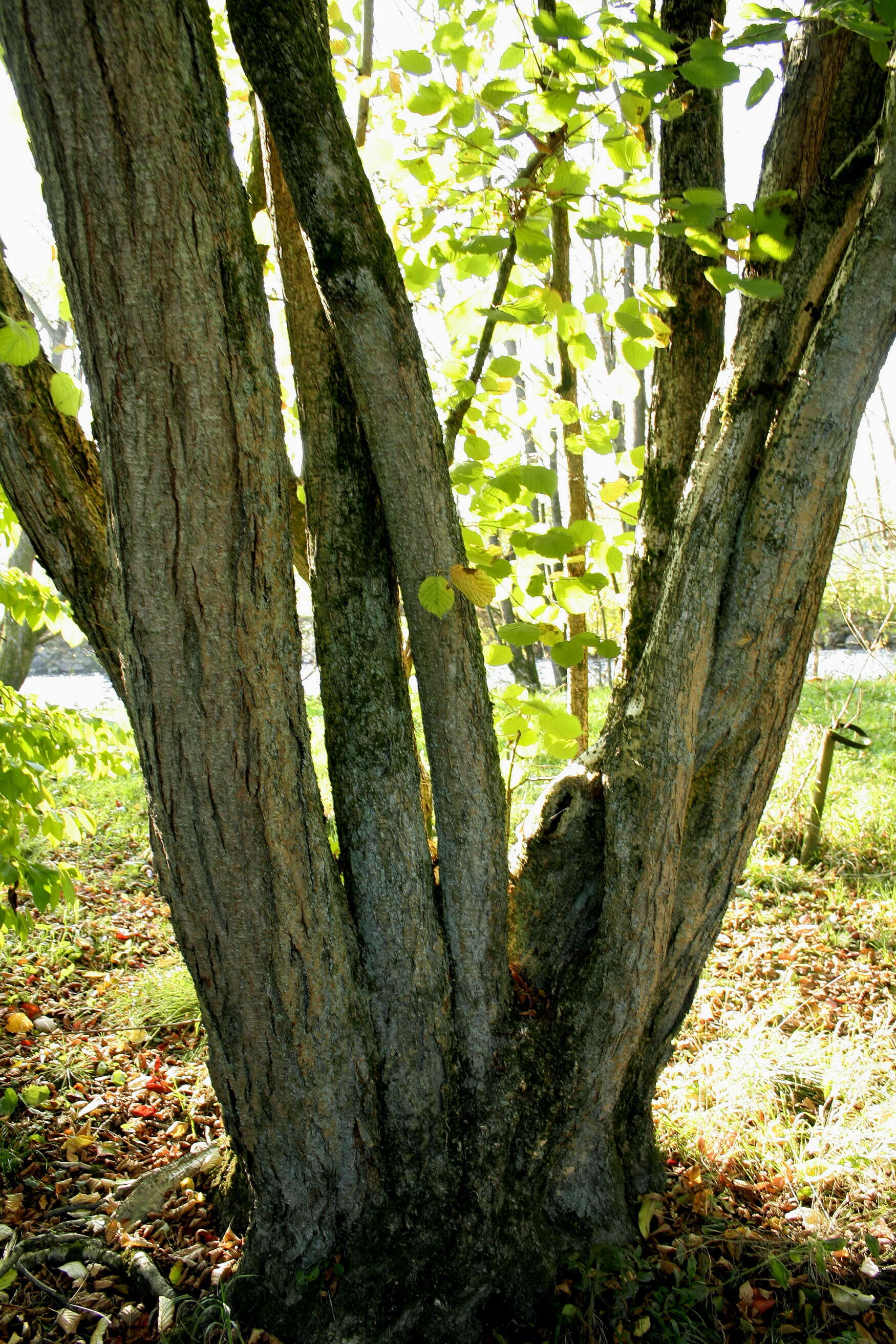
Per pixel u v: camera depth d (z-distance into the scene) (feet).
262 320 5.25
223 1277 7.34
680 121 7.23
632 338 7.11
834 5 5.38
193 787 5.67
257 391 5.18
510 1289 7.06
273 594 5.58
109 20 4.05
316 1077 6.55
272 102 5.72
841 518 6.37
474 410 9.65
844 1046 11.11
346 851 6.86
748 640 6.41
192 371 4.80
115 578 5.36
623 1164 8.04
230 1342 6.70
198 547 5.15
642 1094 7.96
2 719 9.90
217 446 5.01
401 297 6.16
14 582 11.37
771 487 6.10
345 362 6.20
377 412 6.16
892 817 18.69
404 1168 7.07
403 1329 6.73
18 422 6.32
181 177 4.48
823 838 18.08
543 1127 7.29
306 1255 7.07
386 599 6.89
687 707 6.47
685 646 6.41
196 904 5.99
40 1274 7.71
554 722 7.59
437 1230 7.05
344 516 6.75
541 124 6.87
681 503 6.68
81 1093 10.59
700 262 7.38
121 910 16.63
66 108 4.18
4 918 9.65
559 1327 6.95
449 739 6.66
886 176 5.35
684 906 7.13
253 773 5.72
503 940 7.20
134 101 4.23
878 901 16.07
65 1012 12.68
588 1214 7.59
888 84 5.51
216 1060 6.61
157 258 4.52
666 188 7.48
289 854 6.00
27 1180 8.95
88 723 12.24
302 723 6.00
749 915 15.70
